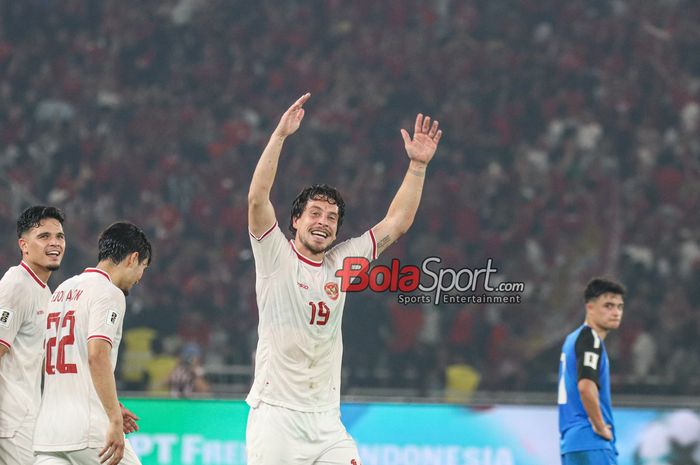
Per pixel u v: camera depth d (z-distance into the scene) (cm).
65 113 4719
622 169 4569
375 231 1409
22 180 4416
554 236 4269
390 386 3500
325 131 4656
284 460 1305
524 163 4547
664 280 4106
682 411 2347
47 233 1483
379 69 4981
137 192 4416
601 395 1770
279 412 1312
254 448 1317
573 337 1802
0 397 1462
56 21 5053
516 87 4897
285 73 4959
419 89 4884
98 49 4984
